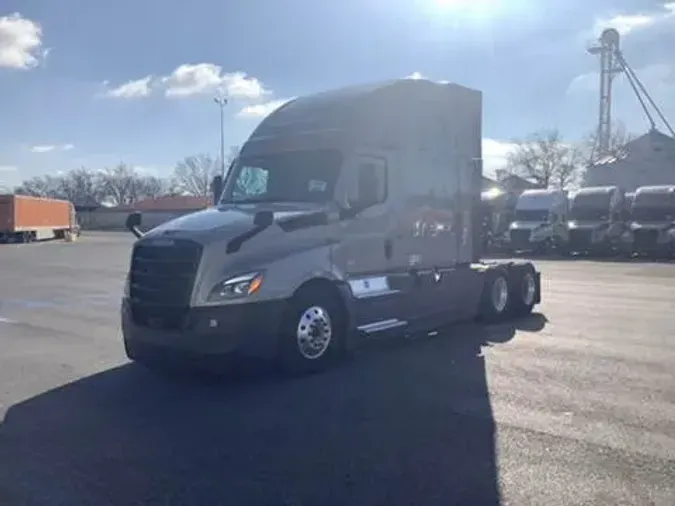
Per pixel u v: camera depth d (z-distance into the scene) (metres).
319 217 7.90
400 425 5.73
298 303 7.53
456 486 4.44
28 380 7.57
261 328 7.11
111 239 61.16
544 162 69.00
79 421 6.02
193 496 4.38
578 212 32.09
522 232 32.62
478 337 9.91
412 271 9.31
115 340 10.13
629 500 4.16
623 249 31.42
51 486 4.58
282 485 4.53
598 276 20.89
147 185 119.00
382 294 8.68
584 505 4.11
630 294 15.61
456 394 6.69
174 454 5.15
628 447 5.11
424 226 9.55
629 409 6.12
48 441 5.49
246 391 6.96
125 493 4.45
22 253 38.31
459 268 10.45
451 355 8.59
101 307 14.27
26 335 10.66
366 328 8.42
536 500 4.19
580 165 67.56
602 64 52.62
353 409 6.22
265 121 9.41
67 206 63.62
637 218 30.58
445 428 5.62
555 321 11.45
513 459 4.89
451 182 10.18
